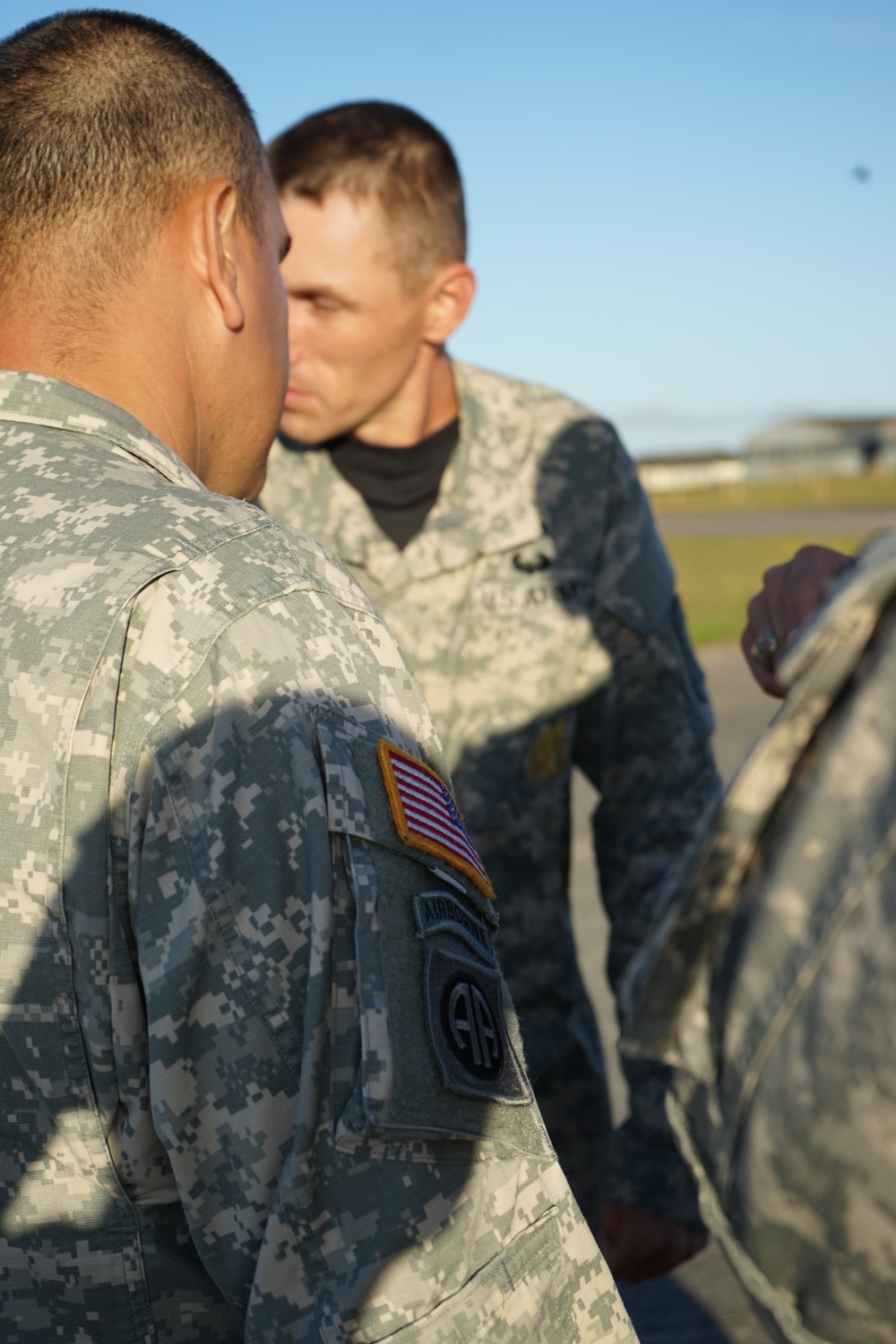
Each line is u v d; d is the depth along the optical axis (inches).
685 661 76.9
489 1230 34.1
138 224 41.3
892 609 25.5
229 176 43.6
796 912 25.5
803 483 3294.8
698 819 76.1
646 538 76.4
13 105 41.0
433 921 34.8
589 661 74.4
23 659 34.8
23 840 34.2
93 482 37.9
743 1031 26.1
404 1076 32.6
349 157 68.4
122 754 33.9
